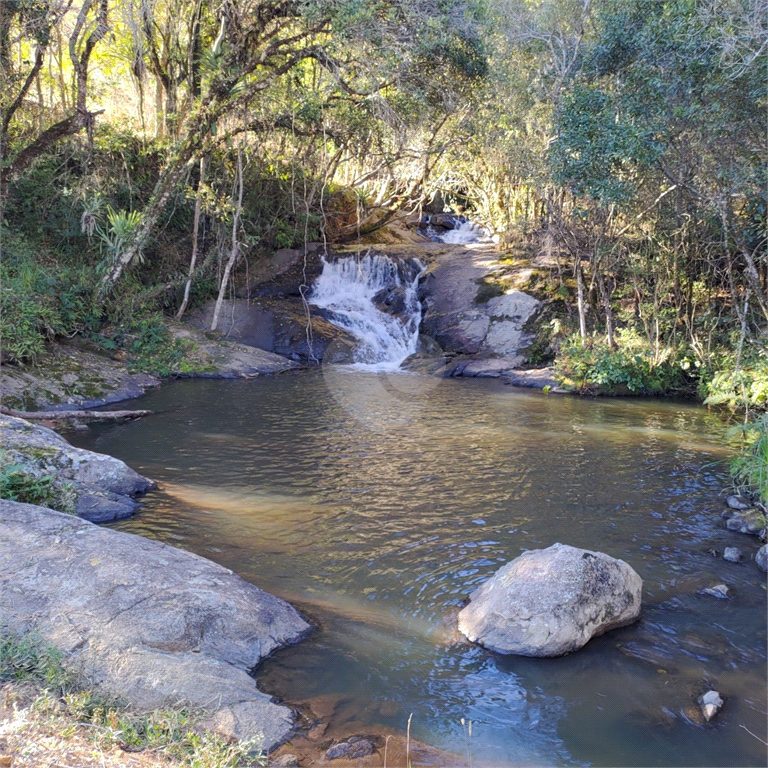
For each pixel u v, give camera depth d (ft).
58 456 23.67
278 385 47.80
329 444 32.50
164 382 47.32
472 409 41.73
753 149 35.94
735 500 24.81
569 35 53.26
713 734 12.50
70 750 9.31
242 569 18.63
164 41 60.13
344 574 18.72
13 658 11.68
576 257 51.55
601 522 23.07
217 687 12.38
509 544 21.03
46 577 14.46
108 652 12.60
